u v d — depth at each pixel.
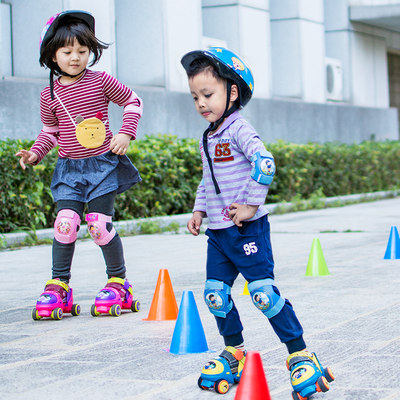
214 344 4.60
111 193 5.64
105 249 5.69
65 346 4.62
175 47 16.33
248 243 3.72
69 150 5.62
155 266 8.16
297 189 16.88
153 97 15.52
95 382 3.80
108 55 14.08
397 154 21.38
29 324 5.34
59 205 5.65
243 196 3.77
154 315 5.44
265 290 3.67
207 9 18.94
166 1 15.99
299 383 3.43
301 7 21.33
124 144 5.58
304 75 21.45
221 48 3.84
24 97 12.59
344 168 18.81
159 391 3.64
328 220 13.48
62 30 5.39
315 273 7.28
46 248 10.12
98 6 13.88
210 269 3.85
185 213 13.98
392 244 8.37
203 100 3.80
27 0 13.35
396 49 27.14
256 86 19.28
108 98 5.72
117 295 5.62
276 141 19.61
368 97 24.91
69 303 5.64
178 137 16.27
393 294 6.14
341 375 3.84
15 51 13.44
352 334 4.74
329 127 22.00
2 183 10.25
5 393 3.63
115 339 4.79
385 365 4.01
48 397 3.56
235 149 3.79
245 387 3.15
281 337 3.66
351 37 23.95
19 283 7.20
